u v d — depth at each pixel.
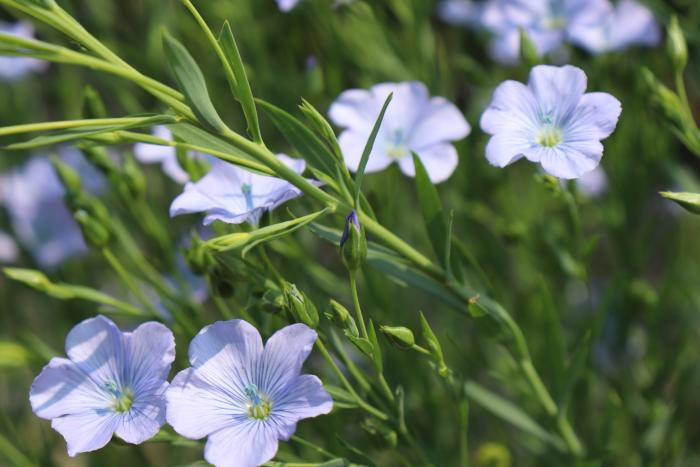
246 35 0.47
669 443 0.45
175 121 0.35
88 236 0.40
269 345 0.35
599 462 0.40
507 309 0.47
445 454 0.46
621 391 0.46
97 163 0.41
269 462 0.36
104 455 0.47
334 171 0.36
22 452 0.45
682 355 0.47
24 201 0.51
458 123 0.40
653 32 0.45
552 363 0.39
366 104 0.40
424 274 0.38
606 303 0.42
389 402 0.37
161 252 0.41
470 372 0.47
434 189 0.37
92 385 0.35
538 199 0.46
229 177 0.37
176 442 0.37
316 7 0.47
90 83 0.54
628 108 0.46
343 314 0.36
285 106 0.47
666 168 0.46
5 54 0.34
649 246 0.48
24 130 0.34
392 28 0.51
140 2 0.51
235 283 0.38
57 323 0.51
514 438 0.46
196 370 0.35
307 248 0.46
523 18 0.46
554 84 0.37
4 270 0.39
